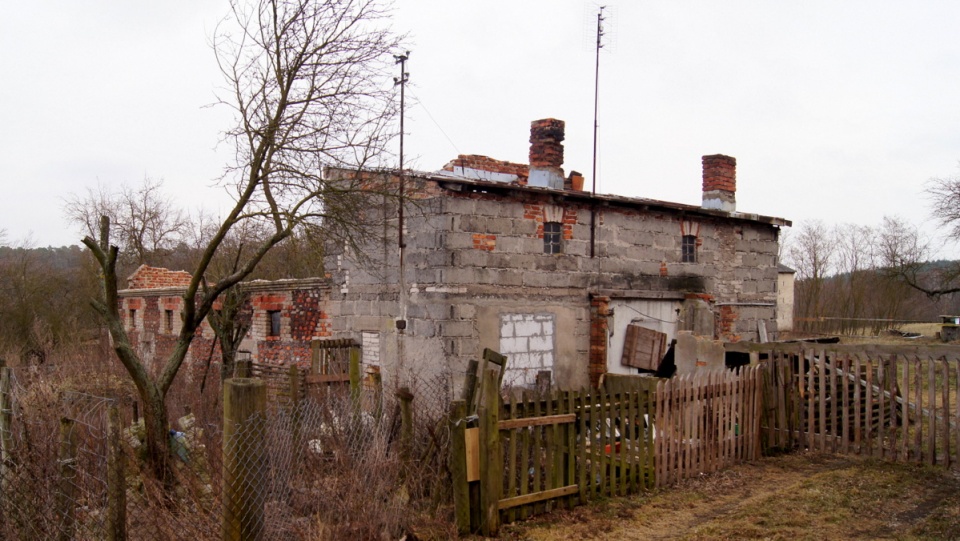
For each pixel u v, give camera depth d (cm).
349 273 1520
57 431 615
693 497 834
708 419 946
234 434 512
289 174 970
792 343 1123
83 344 2481
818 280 4525
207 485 651
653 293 1526
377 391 892
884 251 4006
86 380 1460
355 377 1012
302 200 982
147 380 798
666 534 714
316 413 794
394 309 1379
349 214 1054
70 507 568
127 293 2502
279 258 2433
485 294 1289
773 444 1052
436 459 753
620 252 1488
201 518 560
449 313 1243
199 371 1568
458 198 1263
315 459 698
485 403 714
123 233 3681
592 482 797
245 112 962
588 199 1415
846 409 1029
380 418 820
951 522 729
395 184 1181
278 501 629
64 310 2875
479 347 1273
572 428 779
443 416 762
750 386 1016
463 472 686
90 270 2928
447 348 1240
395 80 1310
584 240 1430
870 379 1015
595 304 1435
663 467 873
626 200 1452
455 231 1257
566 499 775
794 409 1080
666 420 881
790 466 977
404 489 709
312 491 656
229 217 919
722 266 1681
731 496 845
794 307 4616
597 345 1427
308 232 1011
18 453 579
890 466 962
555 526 721
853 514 765
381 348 1413
